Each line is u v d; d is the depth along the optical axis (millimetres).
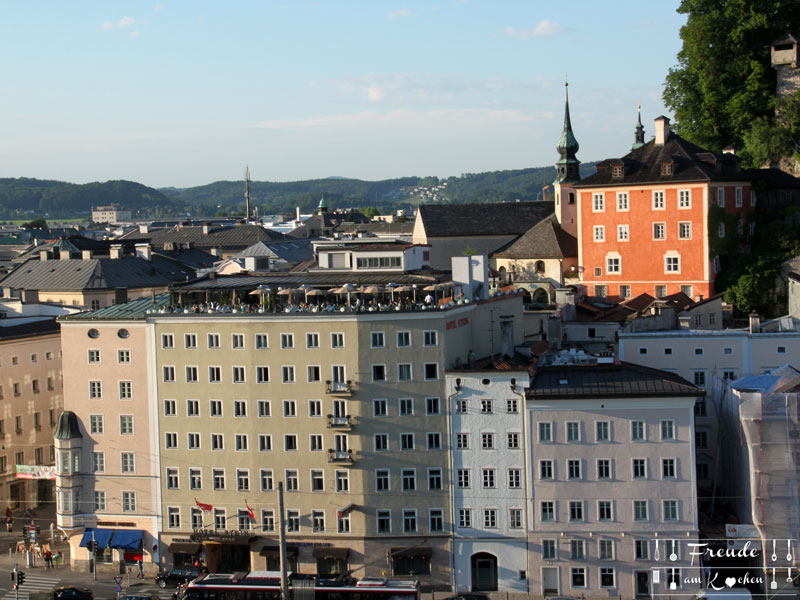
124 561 127188
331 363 120500
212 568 124688
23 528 143500
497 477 117938
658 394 113812
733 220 175250
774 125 192750
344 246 148375
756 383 118938
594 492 115812
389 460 119938
